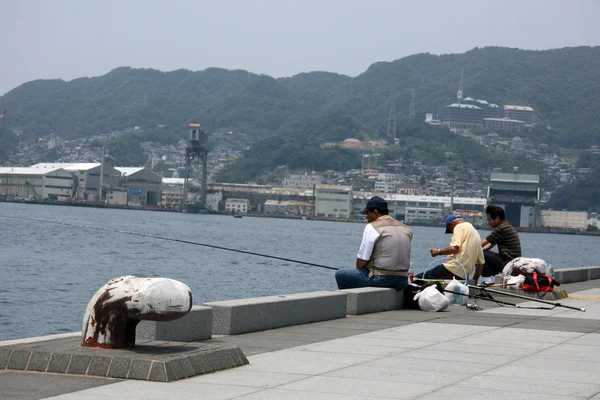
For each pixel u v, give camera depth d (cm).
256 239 13700
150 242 10550
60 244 8844
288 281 5322
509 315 1521
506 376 890
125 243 9962
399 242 1534
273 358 971
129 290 855
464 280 1675
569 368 951
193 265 6594
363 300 1456
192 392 769
